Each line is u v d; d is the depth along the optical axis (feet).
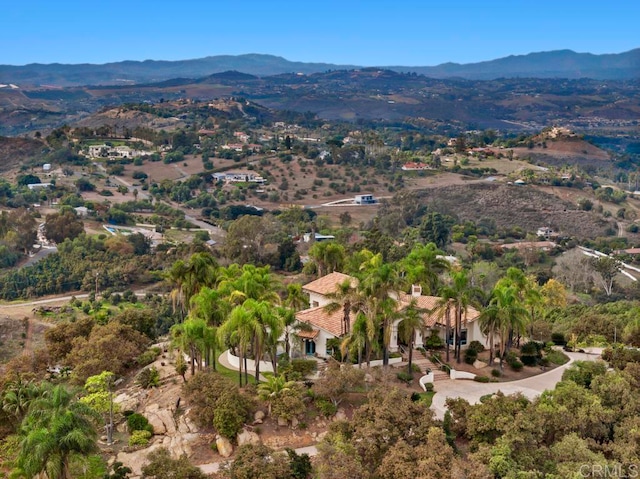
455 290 238.89
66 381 253.44
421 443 170.30
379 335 231.91
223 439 182.19
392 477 156.97
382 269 218.38
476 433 175.11
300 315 248.93
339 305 226.79
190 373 229.04
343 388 195.62
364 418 178.09
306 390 201.26
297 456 166.50
